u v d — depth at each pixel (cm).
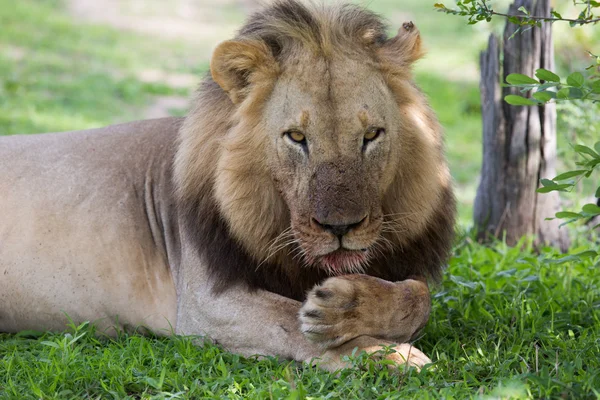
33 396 762
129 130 1038
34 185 989
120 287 967
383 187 821
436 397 714
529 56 1241
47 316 977
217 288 878
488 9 805
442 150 902
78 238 970
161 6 4312
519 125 1267
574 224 1326
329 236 781
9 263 968
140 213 980
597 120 1348
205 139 870
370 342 809
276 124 805
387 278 901
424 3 4600
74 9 4062
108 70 2914
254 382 781
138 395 788
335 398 734
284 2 844
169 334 960
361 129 788
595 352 825
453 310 988
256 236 848
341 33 820
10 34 3238
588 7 786
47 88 2539
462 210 1767
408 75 849
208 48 3500
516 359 807
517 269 1105
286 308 857
